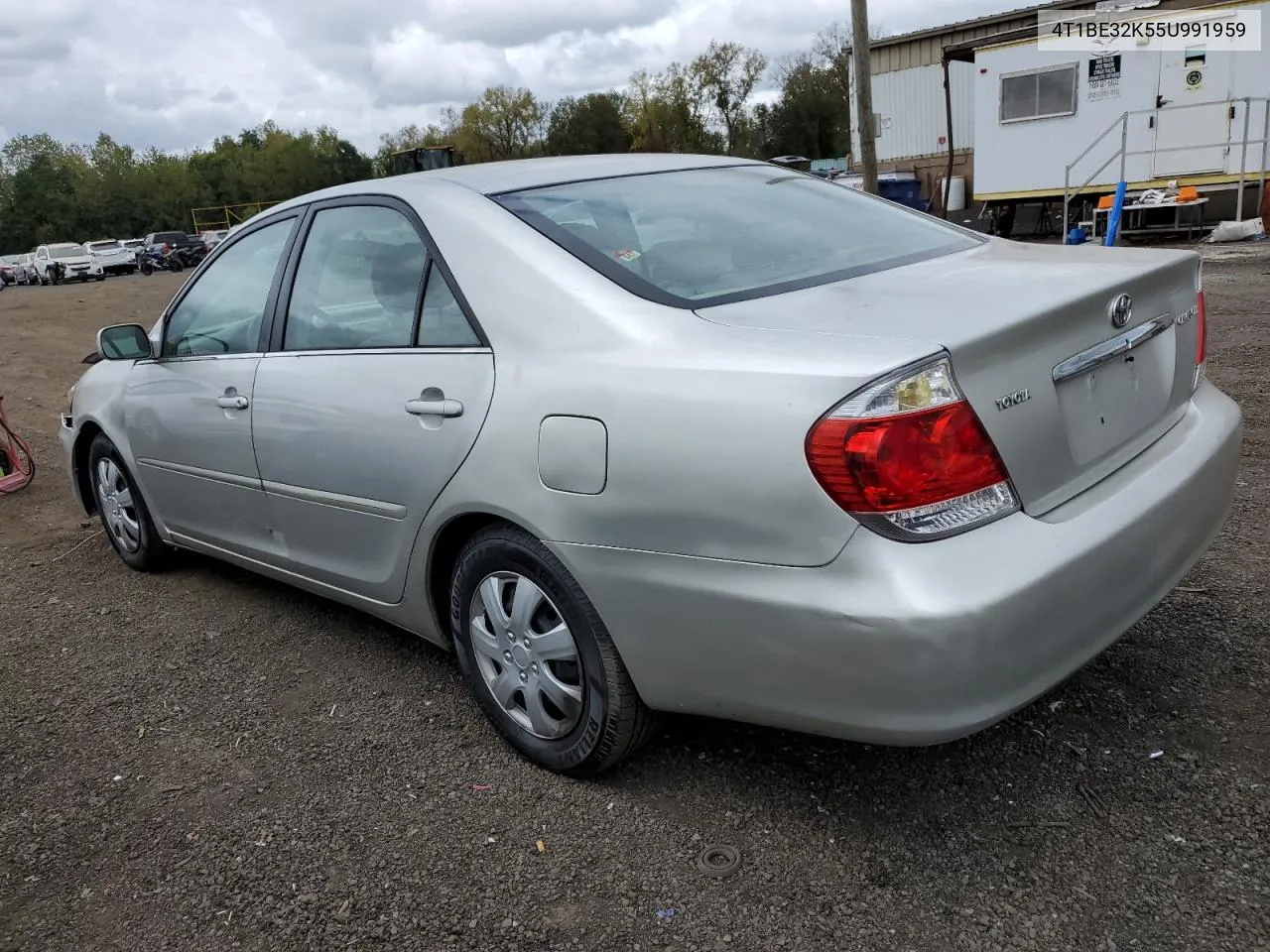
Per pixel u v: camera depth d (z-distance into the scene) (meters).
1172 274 2.64
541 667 2.69
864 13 13.87
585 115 74.19
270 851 2.56
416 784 2.80
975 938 2.06
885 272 2.66
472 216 2.85
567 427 2.41
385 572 3.11
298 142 87.38
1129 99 15.67
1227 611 3.26
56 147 83.94
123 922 2.36
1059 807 2.42
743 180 3.34
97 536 5.48
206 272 3.97
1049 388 2.21
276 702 3.36
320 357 3.21
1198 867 2.19
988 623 1.96
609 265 2.61
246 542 3.80
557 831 2.53
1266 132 14.21
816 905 2.19
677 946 2.12
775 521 2.07
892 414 1.97
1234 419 2.81
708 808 2.56
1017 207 18.62
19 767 3.09
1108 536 2.19
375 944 2.21
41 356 13.38
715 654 2.25
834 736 2.17
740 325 2.30
